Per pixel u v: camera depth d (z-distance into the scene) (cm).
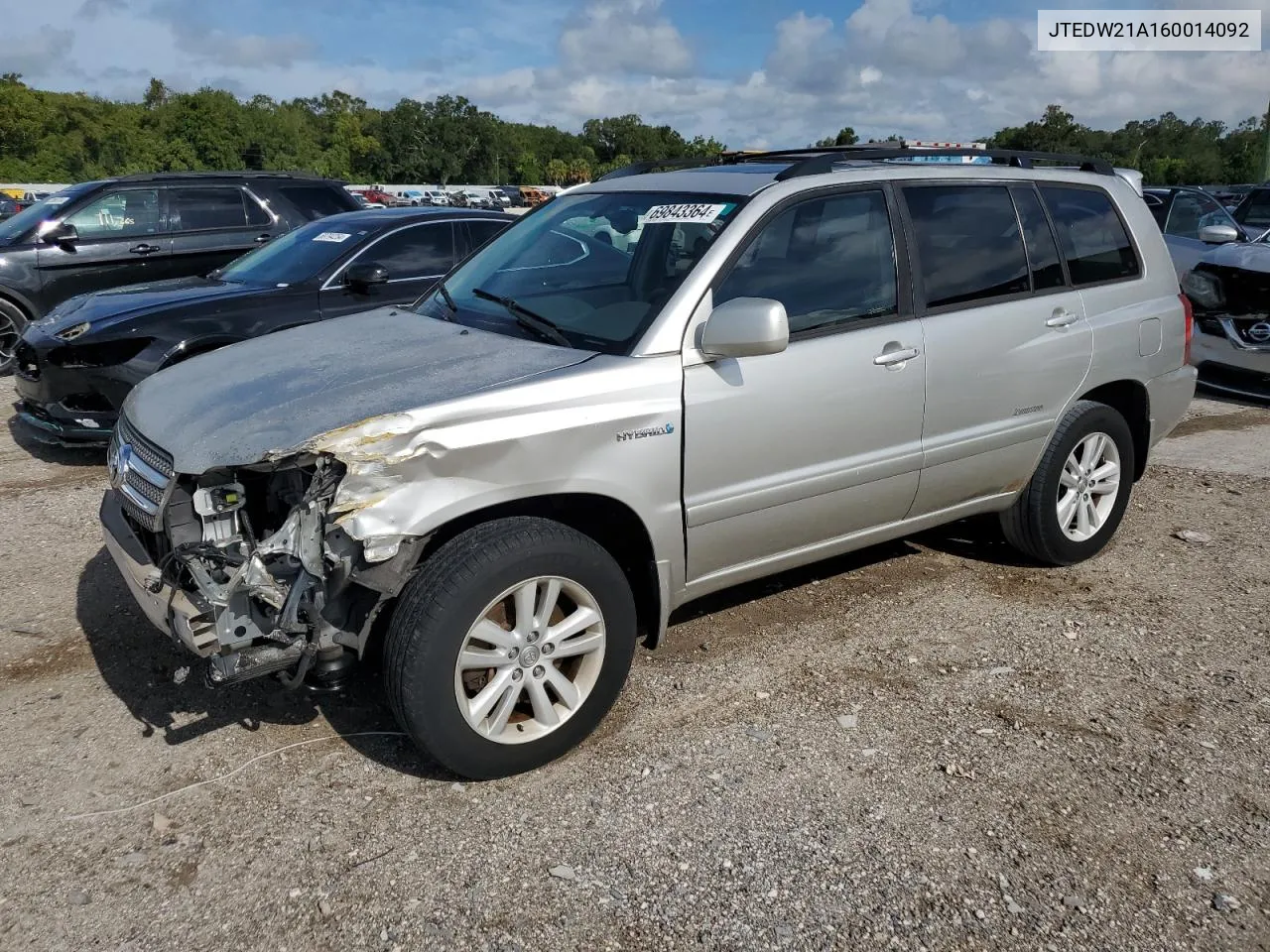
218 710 356
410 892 267
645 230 378
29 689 371
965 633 420
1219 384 857
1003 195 438
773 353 336
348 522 275
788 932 254
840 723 349
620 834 291
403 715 294
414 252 721
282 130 11650
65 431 614
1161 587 468
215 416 310
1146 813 301
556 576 309
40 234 910
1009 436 436
